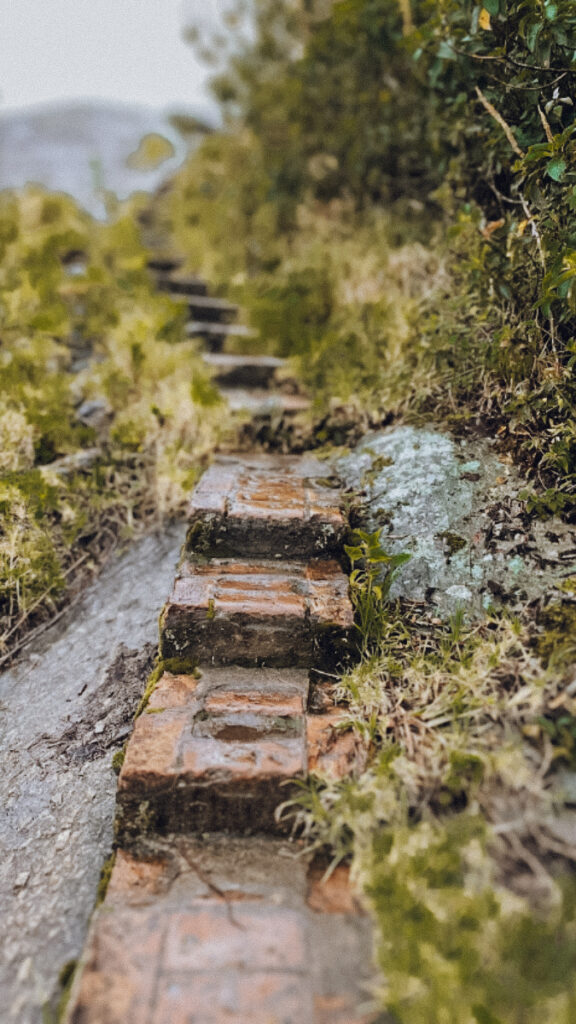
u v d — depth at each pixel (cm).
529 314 210
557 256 181
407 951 114
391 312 282
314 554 205
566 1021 103
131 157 867
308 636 177
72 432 264
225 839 146
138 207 672
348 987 114
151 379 294
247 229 521
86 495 250
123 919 127
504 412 212
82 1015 109
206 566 199
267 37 476
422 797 138
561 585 173
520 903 117
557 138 179
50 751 178
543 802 129
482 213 252
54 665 208
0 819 161
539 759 135
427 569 190
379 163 376
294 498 216
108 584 234
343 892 132
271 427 278
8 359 288
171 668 177
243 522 203
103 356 358
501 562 184
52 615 225
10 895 144
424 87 304
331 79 402
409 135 330
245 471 242
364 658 176
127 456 261
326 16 427
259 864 140
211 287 461
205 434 270
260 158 500
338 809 139
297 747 151
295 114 439
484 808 132
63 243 439
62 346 343
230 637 178
